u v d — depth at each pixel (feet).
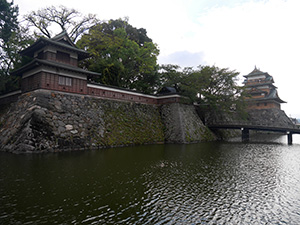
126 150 77.00
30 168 46.55
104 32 131.75
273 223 25.93
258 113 206.69
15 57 100.94
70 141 72.90
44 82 74.84
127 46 121.29
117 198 32.09
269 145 110.11
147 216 26.71
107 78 112.06
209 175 46.52
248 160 64.75
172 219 26.17
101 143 81.92
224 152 79.87
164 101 124.67
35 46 80.28
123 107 103.35
